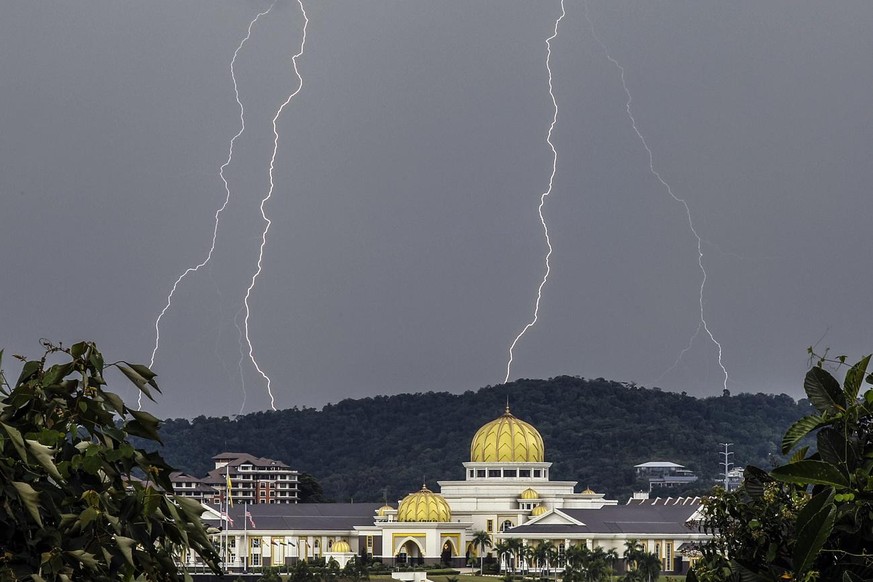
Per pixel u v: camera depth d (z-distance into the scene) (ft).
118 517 123.95
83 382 130.11
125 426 131.95
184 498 130.72
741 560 168.14
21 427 126.72
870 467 151.43
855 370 160.04
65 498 122.31
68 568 117.39
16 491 117.39
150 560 124.98
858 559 149.79
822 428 157.99
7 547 119.65
